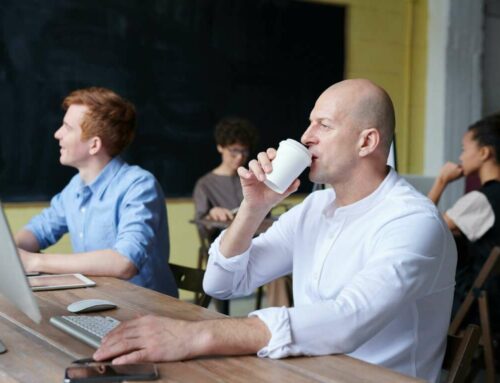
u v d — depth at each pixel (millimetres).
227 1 5133
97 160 2248
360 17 5789
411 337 1396
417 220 1355
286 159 1390
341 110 1415
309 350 1175
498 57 6523
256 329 1173
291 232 1665
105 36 4664
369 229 1433
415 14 6125
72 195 2357
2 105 4309
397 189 1449
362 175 1444
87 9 4582
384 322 1236
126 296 1688
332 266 1479
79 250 2309
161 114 4918
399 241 1318
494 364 2789
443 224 1391
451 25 6066
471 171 3348
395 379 1064
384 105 1428
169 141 4965
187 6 4969
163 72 4906
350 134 1414
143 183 2199
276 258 1673
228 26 5152
